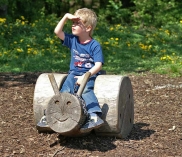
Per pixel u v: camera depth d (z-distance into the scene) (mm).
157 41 14836
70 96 5051
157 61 12531
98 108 5262
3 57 12117
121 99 5555
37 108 5648
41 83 5738
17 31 13953
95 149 5344
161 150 5414
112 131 5520
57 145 5449
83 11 5430
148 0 19812
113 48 13578
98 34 14766
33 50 12617
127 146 5473
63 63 11852
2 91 8594
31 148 5371
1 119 6590
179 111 7395
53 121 5082
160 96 8430
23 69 11227
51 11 20391
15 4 18234
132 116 6082
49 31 14461
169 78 10281
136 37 15094
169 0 20234
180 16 19438
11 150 5297
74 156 5129
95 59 5367
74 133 5250
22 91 8633
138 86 9320
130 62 12359
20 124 6324
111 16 20094
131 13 20031
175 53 13820
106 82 5531
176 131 6219
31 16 18719
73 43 5512
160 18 19234
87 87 5387
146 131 6148
